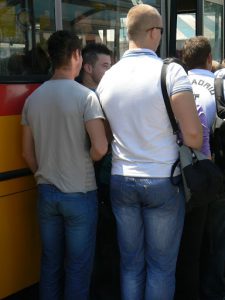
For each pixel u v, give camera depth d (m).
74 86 2.74
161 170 2.59
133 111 2.59
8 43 2.89
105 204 3.15
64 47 2.74
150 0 3.87
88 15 3.35
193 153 2.63
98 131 2.69
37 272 3.23
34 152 2.90
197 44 3.34
